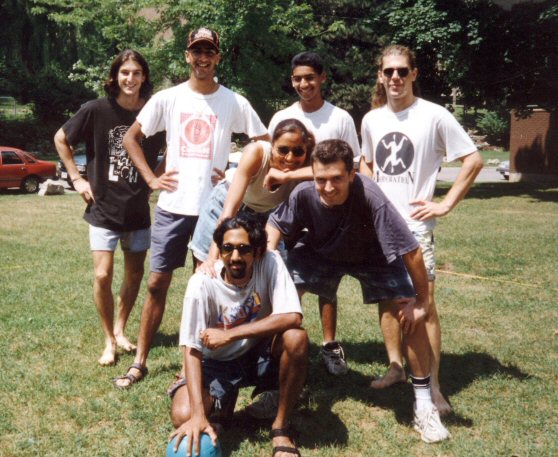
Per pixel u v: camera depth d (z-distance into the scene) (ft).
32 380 14.35
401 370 14.75
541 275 26.27
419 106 13.25
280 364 11.28
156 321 14.70
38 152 123.95
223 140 14.53
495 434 12.13
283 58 68.64
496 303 21.53
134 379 14.39
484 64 66.33
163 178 14.29
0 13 120.67
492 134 159.63
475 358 16.31
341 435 12.17
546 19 60.54
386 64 13.08
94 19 65.46
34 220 44.34
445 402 13.24
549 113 84.02
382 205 11.65
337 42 87.86
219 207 13.46
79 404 13.32
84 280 24.67
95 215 15.48
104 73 70.03
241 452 11.36
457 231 38.93
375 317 20.08
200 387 11.01
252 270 11.58
